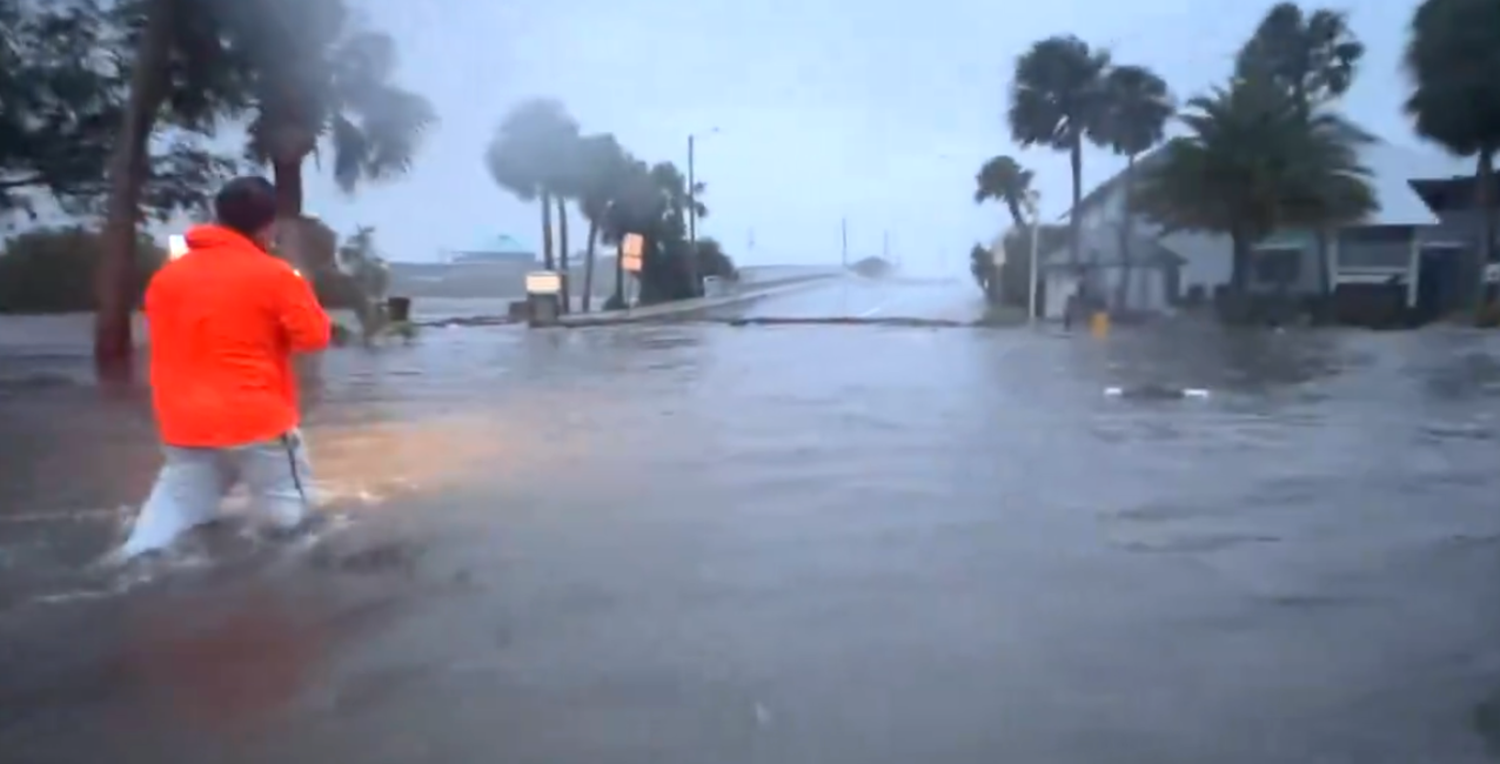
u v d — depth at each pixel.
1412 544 7.00
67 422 12.65
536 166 56.03
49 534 7.09
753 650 5.11
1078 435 11.68
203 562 6.41
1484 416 13.33
